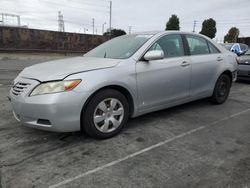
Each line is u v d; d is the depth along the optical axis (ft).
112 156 10.10
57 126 10.27
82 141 11.44
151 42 13.37
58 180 8.42
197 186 8.20
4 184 8.14
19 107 10.64
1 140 11.39
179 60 14.33
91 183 8.28
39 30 81.30
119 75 11.58
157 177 8.66
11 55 69.97
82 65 11.49
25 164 9.38
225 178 8.65
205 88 16.48
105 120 11.53
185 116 15.29
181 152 10.52
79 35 91.30
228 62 17.95
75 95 10.32
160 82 13.33
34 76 10.84
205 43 16.83
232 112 16.34
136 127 13.30
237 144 11.39
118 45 14.33
